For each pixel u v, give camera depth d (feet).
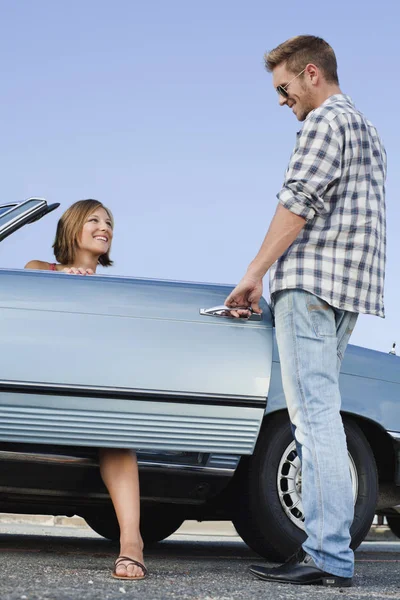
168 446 9.94
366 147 9.37
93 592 7.73
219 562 11.73
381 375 12.31
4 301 10.06
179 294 10.47
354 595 8.29
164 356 10.05
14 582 8.22
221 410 10.09
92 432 9.82
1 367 9.75
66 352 9.90
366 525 11.63
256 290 9.86
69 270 10.82
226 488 11.65
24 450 10.21
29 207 11.38
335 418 9.05
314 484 8.96
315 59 9.64
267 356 10.30
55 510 12.76
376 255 9.34
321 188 8.95
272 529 11.06
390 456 12.46
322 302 9.14
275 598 7.89
